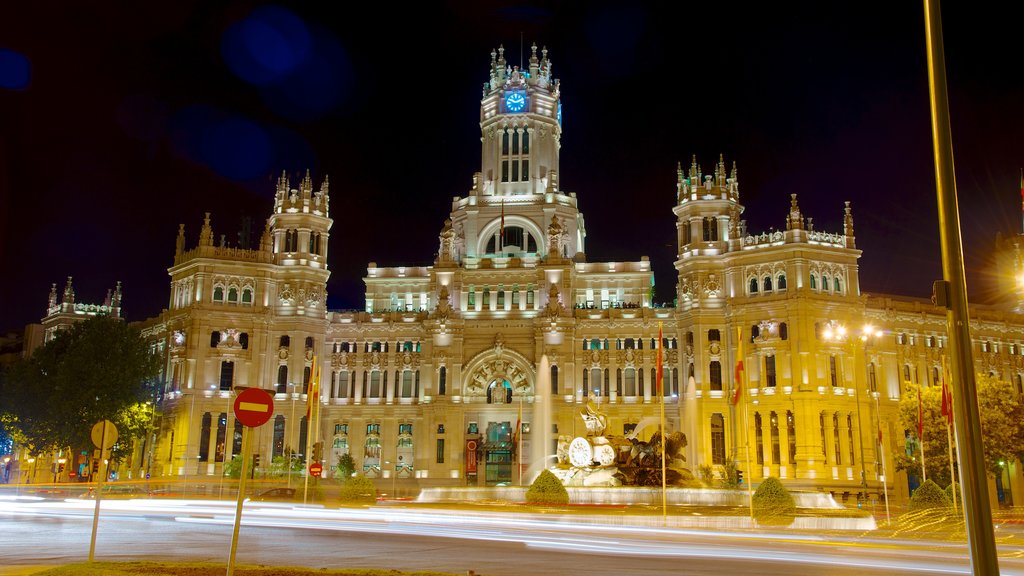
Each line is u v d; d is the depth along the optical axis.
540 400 122.81
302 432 125.44
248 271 124.88
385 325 131.75
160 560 32.47
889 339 120.12
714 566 31.72
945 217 20.53
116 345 112.62
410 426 129.12
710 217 122.00
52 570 27.17
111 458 113.31
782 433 109.31
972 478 18.97
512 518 58.44
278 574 26.97
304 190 130.25
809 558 35.25
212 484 108.75
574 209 139.12
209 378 120.19
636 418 122.56
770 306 113.38
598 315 127.31
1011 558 39.91
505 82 145.75
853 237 117.19
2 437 139.25
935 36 21.30
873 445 111.44
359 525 52.59
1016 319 132.62
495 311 128.50
